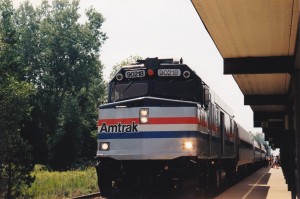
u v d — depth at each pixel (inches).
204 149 534.0
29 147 544.4
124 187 511.8
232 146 895.1
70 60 2554.1
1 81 1215.6
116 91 526.9
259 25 540.7
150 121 490.3
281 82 912.3
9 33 1936.5
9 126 872.3
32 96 2314.2
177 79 519.2
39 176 886.4
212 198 610.9
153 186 498.3
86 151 2519.7
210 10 491.2
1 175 522.3
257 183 1020.5
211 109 600.1
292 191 618.5
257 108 1424.7
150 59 524.1
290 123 834.8
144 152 486.0
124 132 496.1
